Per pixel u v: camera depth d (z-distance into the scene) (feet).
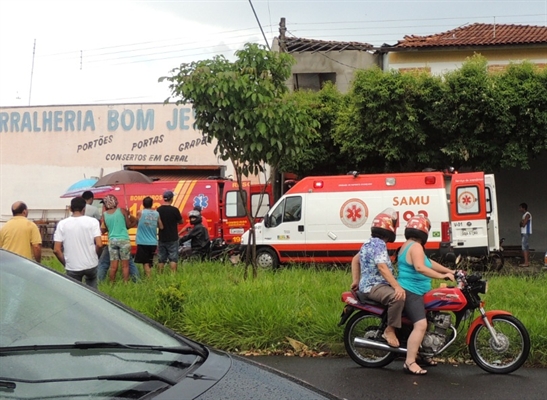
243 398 9.30
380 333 25.49
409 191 61.57
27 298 11.17
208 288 34.91
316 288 35.45
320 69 97.04
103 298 12.24
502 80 74.43
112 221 41.50
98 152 110.11
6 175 112.68
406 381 23.88
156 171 105.09
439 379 24.14
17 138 112.47
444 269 25.45
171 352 10.73
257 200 79.77
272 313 29.04
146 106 108.58
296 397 9.84
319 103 83.20
